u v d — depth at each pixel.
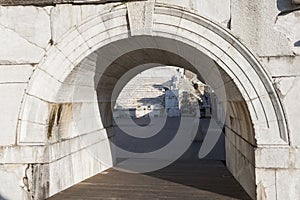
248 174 5.61
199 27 5.08
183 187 6.48
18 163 5.45
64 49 5.42
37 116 5.46
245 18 5.05
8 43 5.57
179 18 5.11
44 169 5.50
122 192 6.14
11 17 5.59
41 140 5.46
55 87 5.49
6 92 5.53
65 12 5.44
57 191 5.99
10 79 5.53
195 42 5.11
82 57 5.42
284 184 4.82
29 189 5.41
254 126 4.94
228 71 5.03
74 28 5.37
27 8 5.55
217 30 5.02
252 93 4.95
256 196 4.92
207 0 5.14
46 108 5.49
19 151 5.45
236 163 6.89
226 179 7.10
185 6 5.16
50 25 5.49
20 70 5.53
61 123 6.15
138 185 6.67
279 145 4.85
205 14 5.14
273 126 4.89
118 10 5.23
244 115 5.43
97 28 5.33
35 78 5.48
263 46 4.98
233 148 7.27
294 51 4.91
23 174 5.44
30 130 5.47
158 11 5.15
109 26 5.30
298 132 4.82
